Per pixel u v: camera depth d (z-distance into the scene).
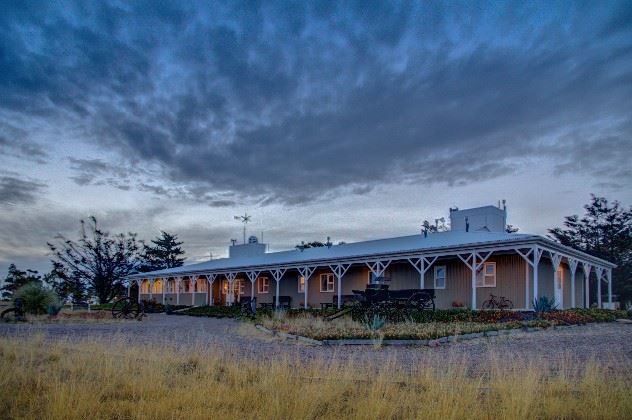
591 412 5.39
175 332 16.25
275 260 33.34
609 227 48.16
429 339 12.27
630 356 9.56
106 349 9.80
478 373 7.97
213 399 6.04
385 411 5.48
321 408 5.77
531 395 5.73
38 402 6.02
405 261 25.91
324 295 31.38
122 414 5.69
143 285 50.78
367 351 11.20
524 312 18.77
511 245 20.05
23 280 55.53
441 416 5.25
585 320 17.94
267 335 15.07
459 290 24.19
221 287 40.78
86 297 51.31
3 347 9.82
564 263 25.52
